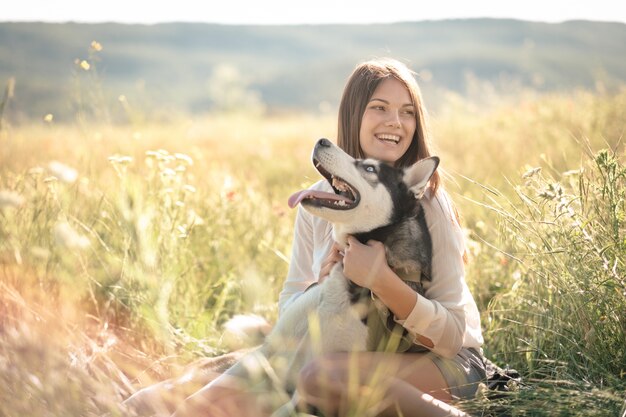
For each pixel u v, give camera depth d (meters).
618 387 3.19
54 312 3.30
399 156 4.32
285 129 16.20
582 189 3.89
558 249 3.73
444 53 102.81
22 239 4.09
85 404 2.63
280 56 141.12
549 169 6.73
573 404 3.02
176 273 4.29
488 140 10.19
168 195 4.62
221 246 5.57
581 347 3.55
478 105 13.48
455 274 3.71
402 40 147.62
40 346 2.66
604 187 3.64
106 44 121.50
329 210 3.65
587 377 3.37
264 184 8.65
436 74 87.44
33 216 4.23
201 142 12.41
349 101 4.38
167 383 3.37
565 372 3.42
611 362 3.45
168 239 4.43
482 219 6.08
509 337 4.17
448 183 7.65
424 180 3.74
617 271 3.55
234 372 3.29
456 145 10.62
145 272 3.77
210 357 4.08
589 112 9.71
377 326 3.50
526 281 4.36
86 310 4.16
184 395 3.37
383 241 3.70
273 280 5.26
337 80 89.25
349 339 3.45
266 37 157.00
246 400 3.23
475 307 3.82
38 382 2.54
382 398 3.00
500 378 3.59
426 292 3.72
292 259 4.40
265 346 3.53
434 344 3.43
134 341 3.98
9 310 3.26
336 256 3.86
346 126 4.43
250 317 4.13
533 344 3.77
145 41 134.50
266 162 10.53
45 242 4.06
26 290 3.64
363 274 3.40
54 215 4.25
